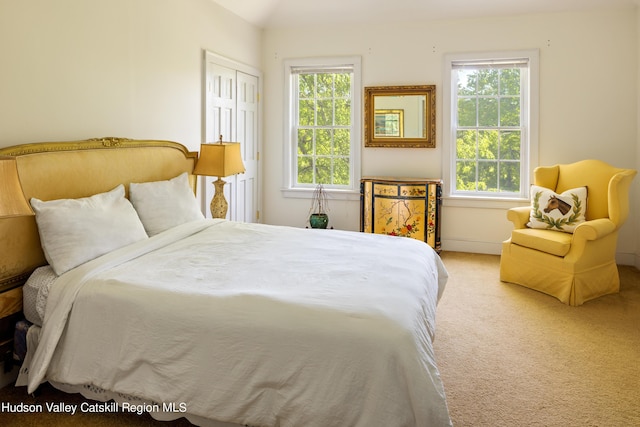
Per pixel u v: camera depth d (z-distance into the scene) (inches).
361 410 65.6
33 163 97.9
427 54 205.5
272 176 228.7
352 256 105.2
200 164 153.6
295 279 88.4
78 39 116.9
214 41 180.4
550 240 148.6
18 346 91.5
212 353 72.7
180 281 86.3
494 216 205.2
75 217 97.0
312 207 225.9
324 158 227.0
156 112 147.5
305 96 226.1
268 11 211.2
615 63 185.8
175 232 118.9
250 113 213.0
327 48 216.8
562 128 193.5
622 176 151.1
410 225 197.0
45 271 95.0
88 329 80.7
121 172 122.3
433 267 112.2
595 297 148.5
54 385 86.4
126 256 98.7
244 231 130.6
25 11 102.3
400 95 208.8
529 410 86.8
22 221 95.8
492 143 206.1
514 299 147.9
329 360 67.4
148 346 76.2
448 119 205.8
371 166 217.9
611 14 184.5
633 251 187.2
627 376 99.4
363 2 200.8
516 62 197.5
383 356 65.5
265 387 70.4
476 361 106.2
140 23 139.2
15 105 100.8
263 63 224.4
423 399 63.3
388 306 74.4
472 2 192.9
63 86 113.0
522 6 190.7
